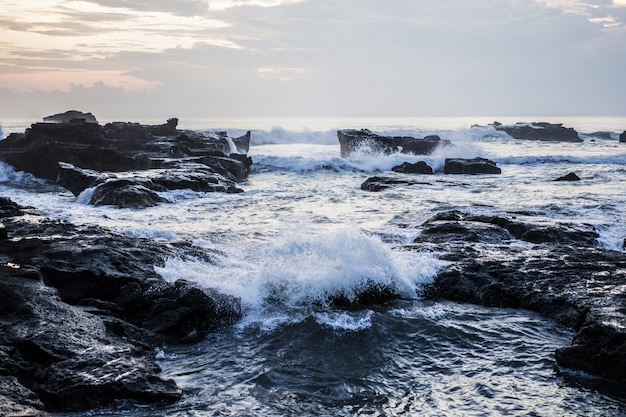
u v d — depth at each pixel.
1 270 9.20
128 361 7.51
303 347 8.84
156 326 9.24
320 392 7.46
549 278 11.03
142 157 31.97
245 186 29.62
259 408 6.98
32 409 5.97
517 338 9.21
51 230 12.21
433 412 6.95
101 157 32.19
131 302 9.77
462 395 7.40
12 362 7.03
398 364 8.33
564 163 40.78
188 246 12.78
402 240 14.46
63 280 9.84
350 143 45.78
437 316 10.08
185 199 23.44
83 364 7.25
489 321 9.92
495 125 94.19
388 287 10.90
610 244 14.49
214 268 11.53
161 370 7.93
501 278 11.23
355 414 6.88
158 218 19.00
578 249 12.87
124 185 22.55
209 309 9.59
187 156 34.72
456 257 12.28
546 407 7.07
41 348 7.37
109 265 10.42
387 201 23.12
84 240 11.30
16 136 35.94
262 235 15.73
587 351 8.01
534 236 14.39
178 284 9.97
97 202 21.81
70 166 26.17
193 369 8.12
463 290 11.07
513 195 24.27
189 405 7.01
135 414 6.71
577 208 19.83
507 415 6.88
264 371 8.03
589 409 7.03
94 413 6.67
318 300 10.39
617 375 7.77
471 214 16.41
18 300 8.30
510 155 45.09
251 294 10.30
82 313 8.66
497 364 8.30
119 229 14.58
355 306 10.51
